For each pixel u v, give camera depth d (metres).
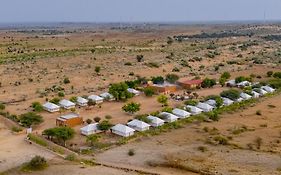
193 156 72.31
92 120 96.94
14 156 70.94
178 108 104.06
